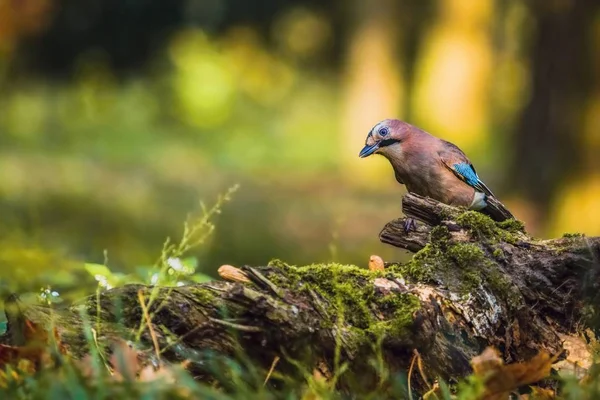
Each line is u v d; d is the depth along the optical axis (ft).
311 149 104.22
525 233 19.01
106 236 47.85
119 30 128.16
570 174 58.80
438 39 99.55
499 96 98.27
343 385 15.83
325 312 15.94
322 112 114.83
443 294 17.37
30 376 14.03
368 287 16.46
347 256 50.85
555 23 58.95
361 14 92.53
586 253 18.08
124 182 77.66
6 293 21.84
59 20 123.95
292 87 120.88
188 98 112.16
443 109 98.89
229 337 15.60
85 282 25.07
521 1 67.26
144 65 129.08
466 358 16.75
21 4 106.22
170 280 21.16
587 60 58.85
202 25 130.11
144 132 106.42
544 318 18.07
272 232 58.85
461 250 17.85
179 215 61.72
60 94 113.91
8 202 57.98
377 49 91.91
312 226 63.62
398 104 92.68
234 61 121.49
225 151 102.22
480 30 98.02
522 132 60.49
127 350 14.99
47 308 15.93
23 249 30.55
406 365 16.26
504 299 17.67
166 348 15.29
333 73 127.65
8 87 110.73
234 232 56.34
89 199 65.00
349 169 90.38
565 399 15.26
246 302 15.48
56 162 86.69
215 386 15.44
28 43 117.19
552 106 59.26
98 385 13.37
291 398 14.60
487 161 92.32
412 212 19.08
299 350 15.65
